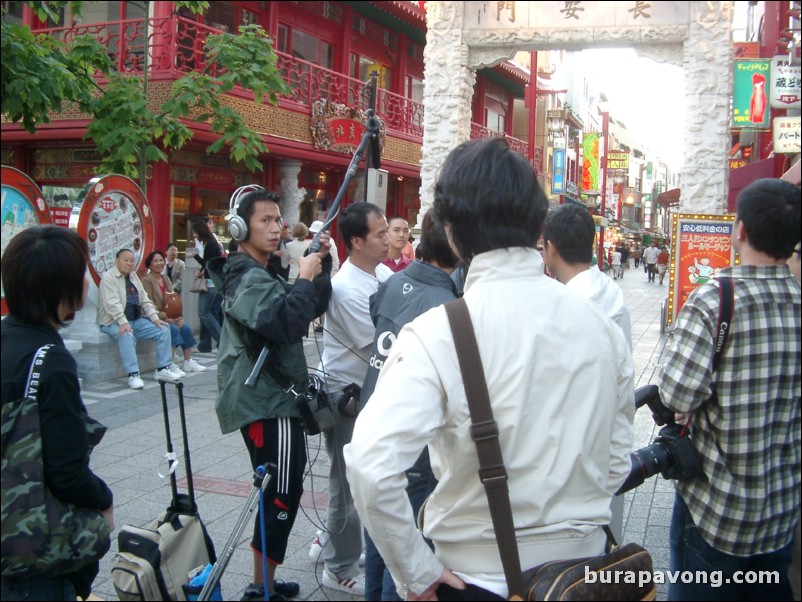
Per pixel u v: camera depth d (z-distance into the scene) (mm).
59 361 2312
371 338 3918
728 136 5895
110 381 9070
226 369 3484
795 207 2320
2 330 2387
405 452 1744
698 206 6035
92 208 8812
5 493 2201
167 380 2984
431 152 7633
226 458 6086
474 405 1798
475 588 1846
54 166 14391
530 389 1836
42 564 2242
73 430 2303
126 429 6941
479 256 1951
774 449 2336
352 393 3766
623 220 62625
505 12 5113
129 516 4809
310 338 12094
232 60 10625
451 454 1878
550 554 1871
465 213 1939
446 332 1849
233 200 3643
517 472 1833
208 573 2803
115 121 9992
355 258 3977
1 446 2221
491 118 24859
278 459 3451
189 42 13469
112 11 13492
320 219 16359
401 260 6133
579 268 3402
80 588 2492
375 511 1716
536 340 1857
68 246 2436
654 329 15242
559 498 1874
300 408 3479
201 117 10977
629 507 5094
